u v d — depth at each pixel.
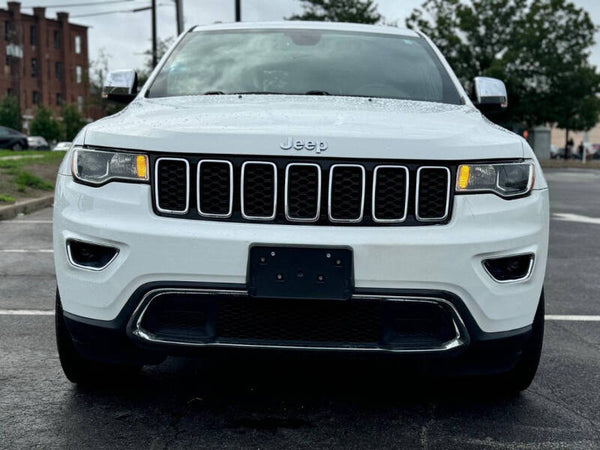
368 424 3.21
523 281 3.06
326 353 2.93
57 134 57.00
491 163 3.05
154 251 2.91
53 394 3.52
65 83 79.12
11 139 38.06
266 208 2.96
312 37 4.64
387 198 2.98
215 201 2.98
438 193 3.00
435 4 44.81
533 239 3.08
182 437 3.03
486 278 2.98
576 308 5.53
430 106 3.84
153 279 2.93
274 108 3.52
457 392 3.61
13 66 72.75
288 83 4.14
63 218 3.11
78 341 3.15
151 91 4.12
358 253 2.88
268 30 4.74
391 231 2.93
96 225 2.99
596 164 40.94
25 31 75.31
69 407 3.36
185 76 4.23
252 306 2.93
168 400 3.45
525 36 42.31
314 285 2.88
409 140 2.99
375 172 2.95
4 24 73.44
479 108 4.44
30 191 12.84
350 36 4.69
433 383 3.73
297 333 2.95
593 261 7.64
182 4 26.11
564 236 9.51
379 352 2.94
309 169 2.95
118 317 2.99
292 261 2.88
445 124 3.30
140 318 2.97
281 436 3.06
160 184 2.99
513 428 3.20
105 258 3.01
